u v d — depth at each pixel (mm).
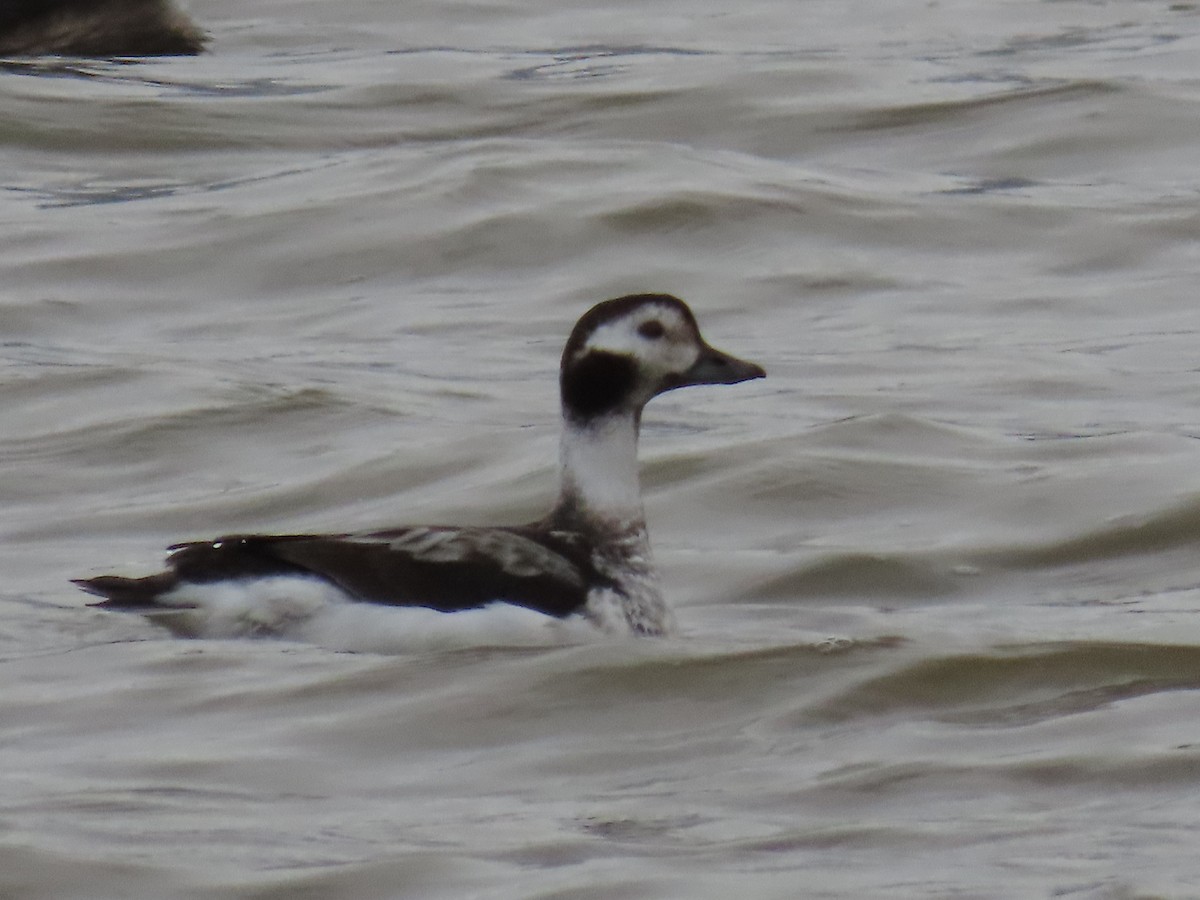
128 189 24922
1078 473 16469
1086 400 18625
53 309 21469
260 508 16453
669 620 12695
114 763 11141
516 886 9711
